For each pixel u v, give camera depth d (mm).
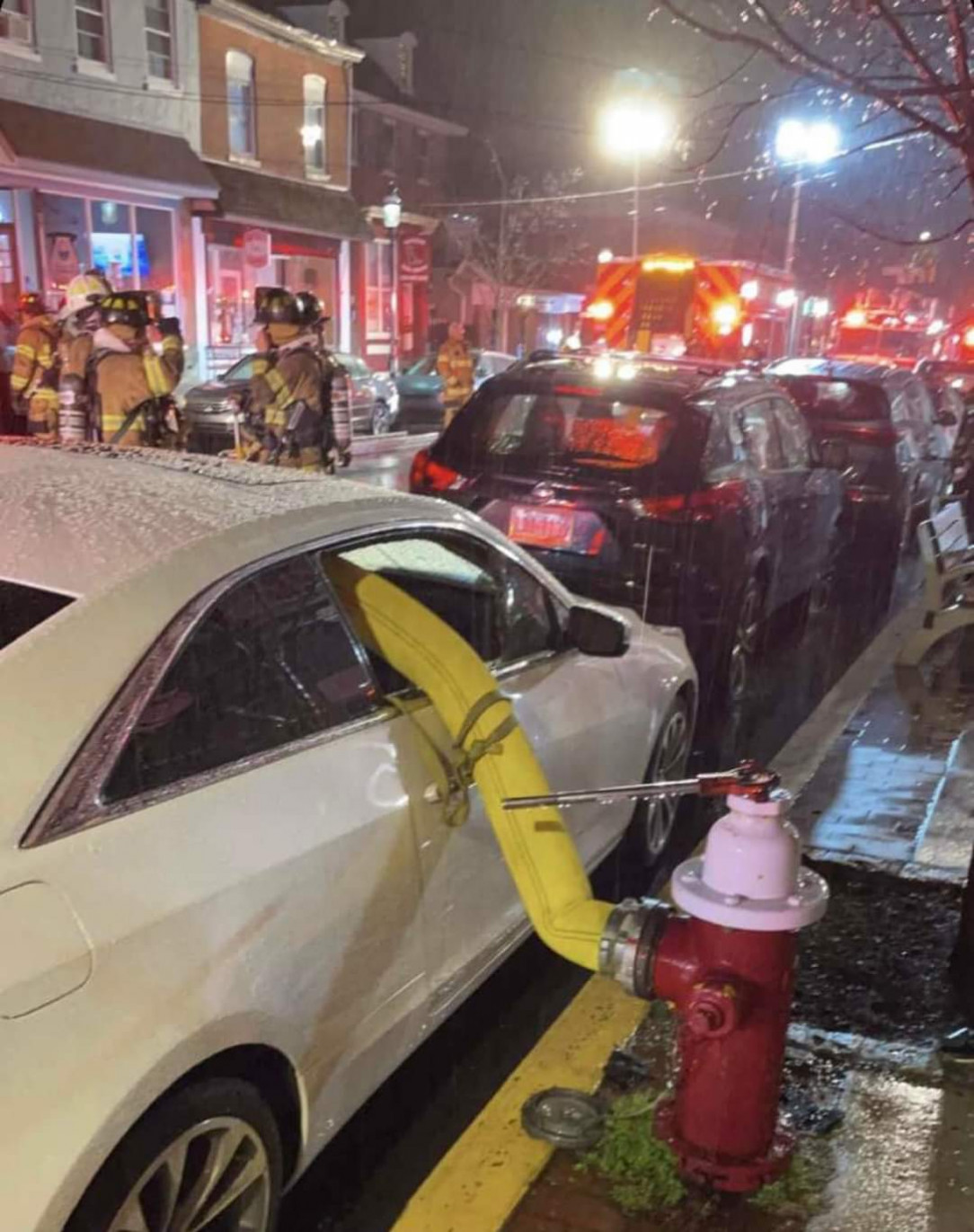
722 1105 2686
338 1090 2684
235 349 25156
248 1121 2336
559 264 41656
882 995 3645
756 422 7230
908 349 22984
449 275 37125
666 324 16469
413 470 6707
